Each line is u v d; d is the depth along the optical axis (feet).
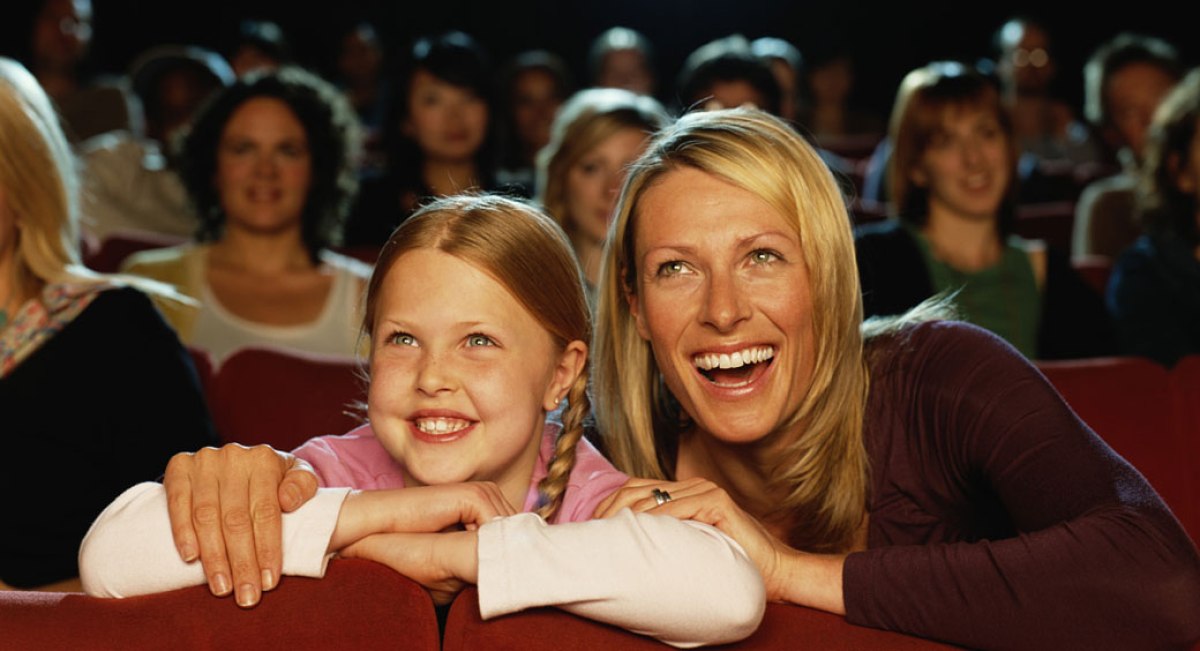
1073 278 9.12
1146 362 6.67
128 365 6.16
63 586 5.95
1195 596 4.20
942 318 5.41
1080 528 4.28
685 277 4.88
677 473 5.54
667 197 4.86
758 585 4.04
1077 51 24.95
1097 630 4.19
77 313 6.16
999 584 4.24
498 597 3.89
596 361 5.37
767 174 4.77
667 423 5.47
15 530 5.86
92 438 6.05
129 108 15.67
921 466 5.06
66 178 6.29
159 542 4.07
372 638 3.89
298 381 6.66
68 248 6.31
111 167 12.32
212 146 9.00
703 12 26.43
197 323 8.61
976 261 9.08
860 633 4.21
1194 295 9.04
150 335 6.29
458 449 4.58
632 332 5.32
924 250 8.91
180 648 3.83
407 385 4.57
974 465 4.87
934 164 9.03
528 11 26.40
